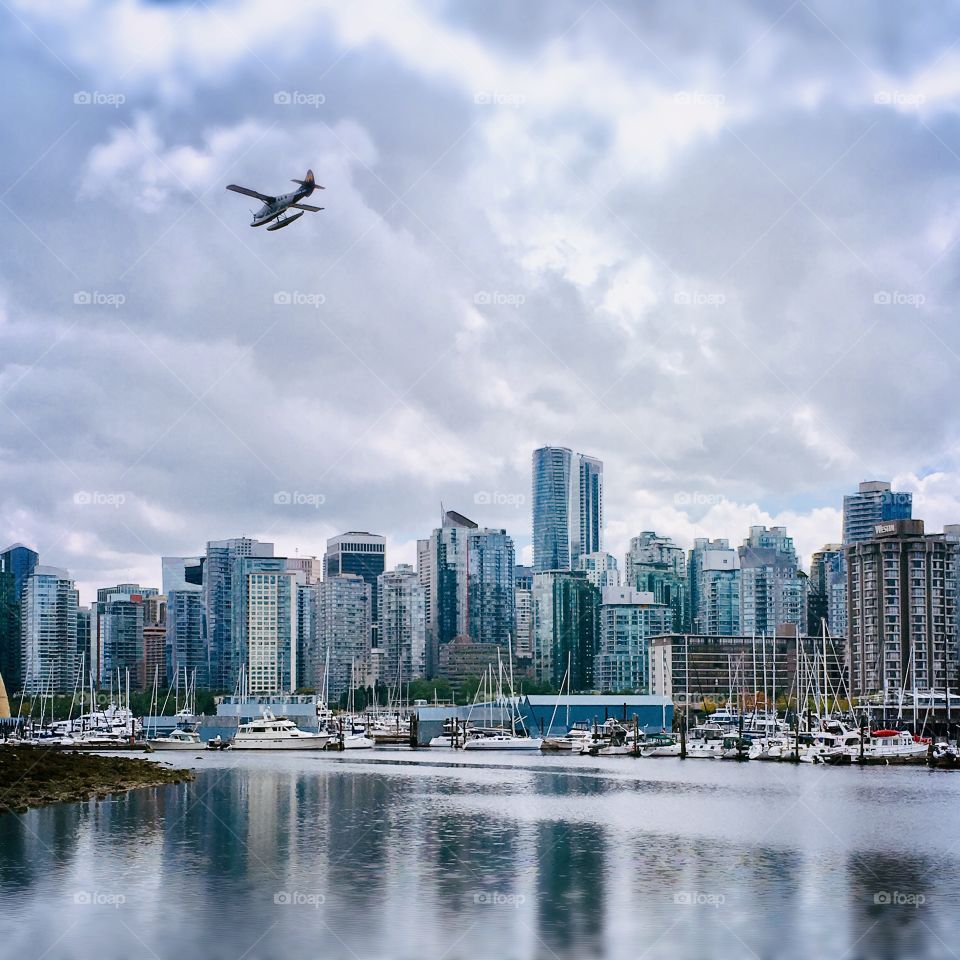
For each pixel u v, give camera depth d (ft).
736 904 254.68
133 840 338.75
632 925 236.43
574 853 321.73
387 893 263.90
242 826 374.43
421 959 214.28
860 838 355.97
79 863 299.17
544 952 217.97
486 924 236.22
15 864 297.12
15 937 226.79
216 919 239.50
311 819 397.39
